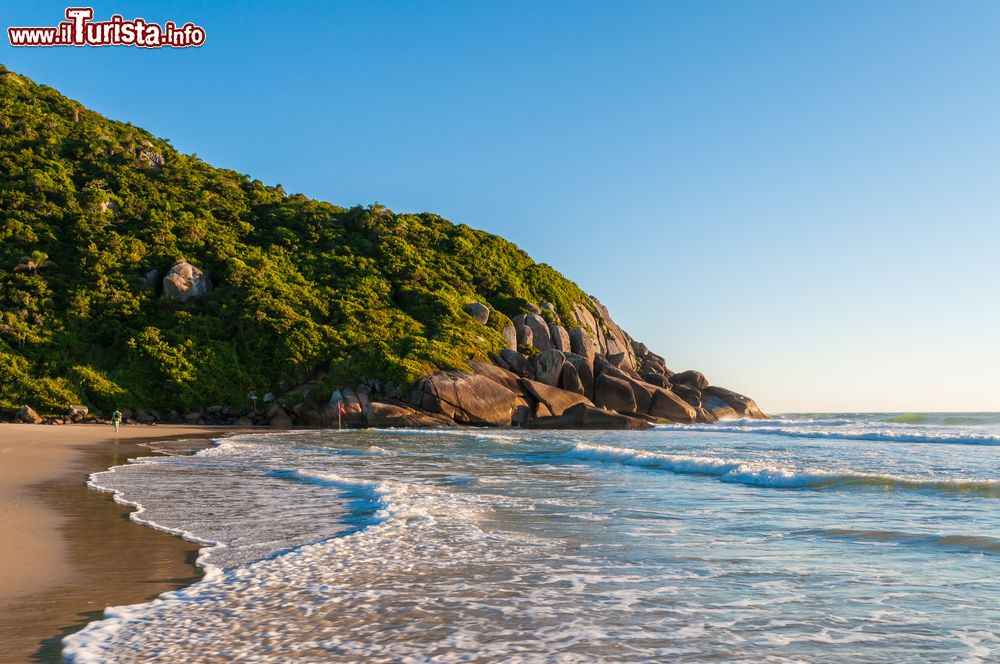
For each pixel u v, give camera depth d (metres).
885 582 8.57
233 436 47.19
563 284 115.00
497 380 74.81
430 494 16.83
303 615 7.25
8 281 74.81
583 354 94.19
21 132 104.31
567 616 7.21
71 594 8.08
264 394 71.31
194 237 90.38
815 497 16.39
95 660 5.93
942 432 50.59
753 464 21.70
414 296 91.56
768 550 10.49
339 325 80.62
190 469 23.33
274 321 76.75
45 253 80.00
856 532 11.82
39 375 65.44
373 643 6.38
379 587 8.40
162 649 6.22
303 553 10.27
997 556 10.00
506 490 18.03
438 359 74.19
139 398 67.25
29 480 19.73
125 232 88.44
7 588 8.34
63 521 13.05
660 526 12.60
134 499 16.00
